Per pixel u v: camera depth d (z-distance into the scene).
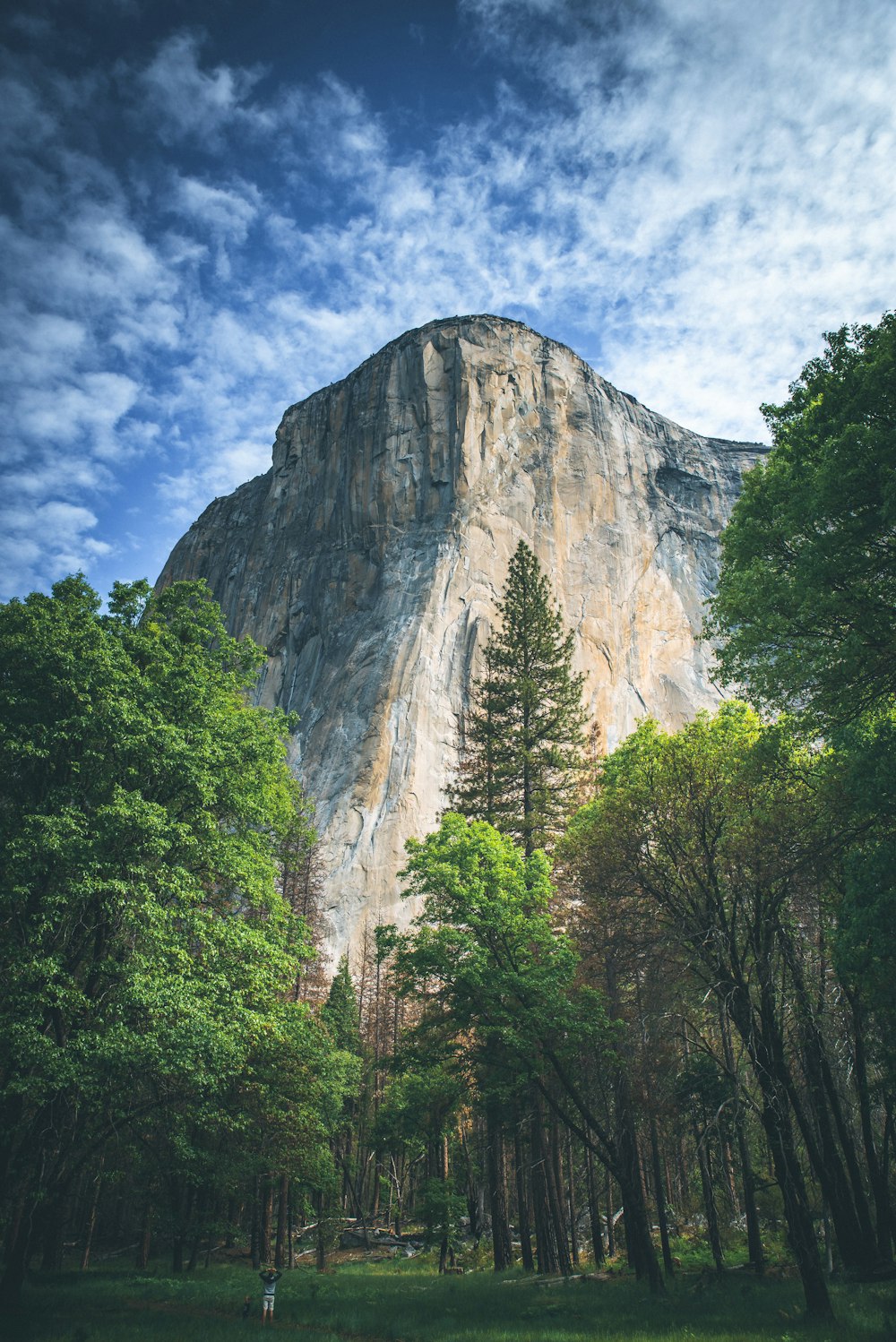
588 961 23.06
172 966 17.48
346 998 46.81
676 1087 19.92
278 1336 14.11
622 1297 17.84
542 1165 23.47
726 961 17.73
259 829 23.77
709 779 19.62
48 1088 16.31
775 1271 19.69
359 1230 41.84
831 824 16.95
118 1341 13.23
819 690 16.41
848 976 15.56
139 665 21.06
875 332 15.41
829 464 14.20
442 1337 14.37
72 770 18.72
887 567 14.71
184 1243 30.06
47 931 17.45
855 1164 18.73
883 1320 12.90
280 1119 25.28
